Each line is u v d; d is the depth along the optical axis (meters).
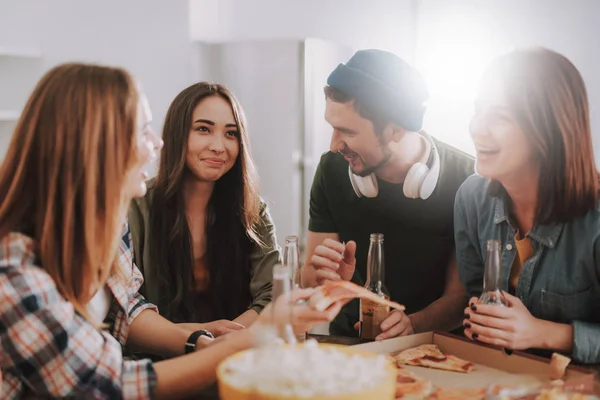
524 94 1.44
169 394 1.30
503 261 1.65
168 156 1.93
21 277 1.21
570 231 1.53
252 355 1.19
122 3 3.85
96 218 1.29
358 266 2.07
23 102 3.55
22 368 1.22
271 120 3.97
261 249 2.03
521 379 1.19
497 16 3.40
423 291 2.00
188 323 1.81
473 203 1.72
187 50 4.17
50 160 1.27
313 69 3.88
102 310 1.55
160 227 1.94
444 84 3.65
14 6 3.45
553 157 1.46
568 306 1.55
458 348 1.51
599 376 1.29
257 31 4.30
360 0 3.96
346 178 2.02
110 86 1.29
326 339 1.64
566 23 3.12
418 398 1.24
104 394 1.24
